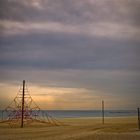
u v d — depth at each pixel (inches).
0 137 1213.7
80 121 2984.7
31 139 1173.7
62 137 1219.2
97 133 1282.0
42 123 2239.2
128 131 1467.8
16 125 2031.3
